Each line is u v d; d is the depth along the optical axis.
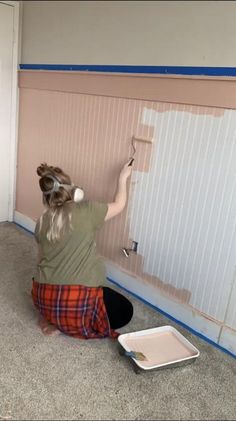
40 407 1.55
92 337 1.95
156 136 2.20
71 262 1.86
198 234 2.09
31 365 1.77
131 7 2.23
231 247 1.96
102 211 1.96
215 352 2.02
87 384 1.69
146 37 2.18
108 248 2.63
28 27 2.96
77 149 2.70
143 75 2.18
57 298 1.85
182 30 2.01
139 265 2.45
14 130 3.23
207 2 1.89
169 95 2.09
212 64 1.91
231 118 1.86
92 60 2.50
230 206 1.93
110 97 2.40
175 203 2.17
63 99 2.74
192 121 2.02
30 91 3.04
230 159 1.90
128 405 1.61
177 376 1.81
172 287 2.28
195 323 2.17
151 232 2.33
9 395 1.59
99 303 1.93
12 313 2.13
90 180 2.64
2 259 2.73
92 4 2.44
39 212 3.16
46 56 2.83
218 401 1.68
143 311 2.32
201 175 2.03
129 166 2.30
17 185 3.38
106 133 2.47
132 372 1.80
